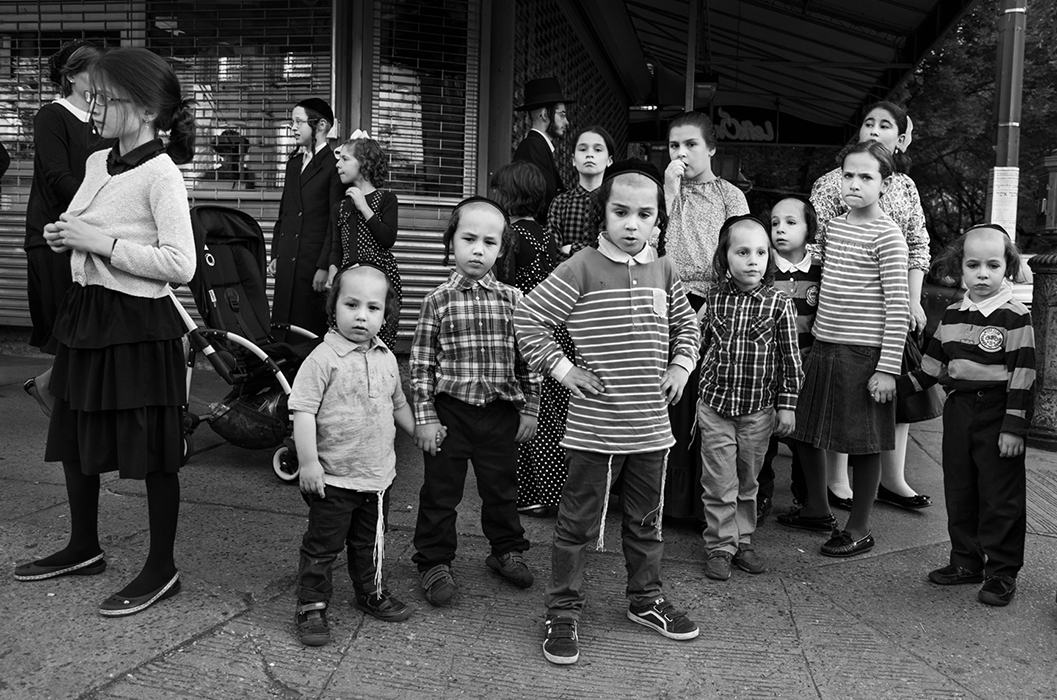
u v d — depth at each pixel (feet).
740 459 11.50
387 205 17.11
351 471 9.23
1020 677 8.86
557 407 13.12
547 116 17.25
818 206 13.78
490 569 11.16
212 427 14.28
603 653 9.10
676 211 13.12
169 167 9.36
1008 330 10.54
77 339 9.17
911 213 13.38
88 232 8.98
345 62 22.15
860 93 43.34
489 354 10.27
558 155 29.96
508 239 11.17
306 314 18.51
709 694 8.38
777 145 50.60
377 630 9.38
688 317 9.74
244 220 14.66
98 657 8.44
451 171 22.88
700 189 13.21
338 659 8.74
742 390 11.24
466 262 10.25
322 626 9.07
